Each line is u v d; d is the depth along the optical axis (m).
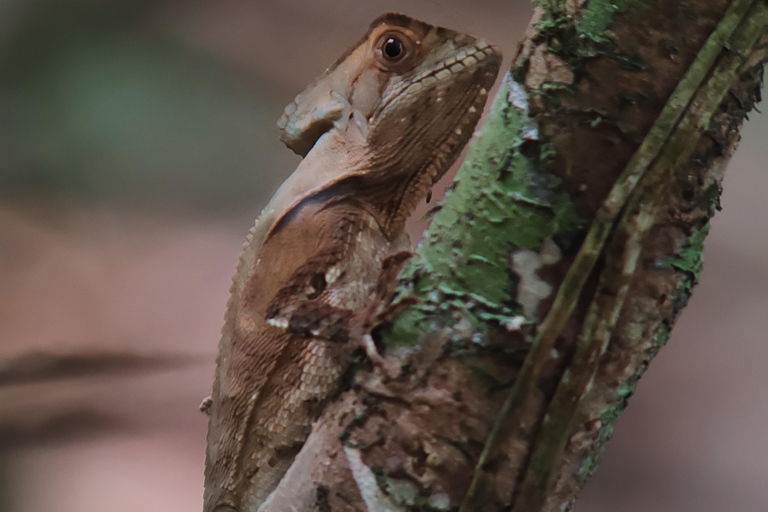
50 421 2.01
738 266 1.99
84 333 2.10
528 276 1.38
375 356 1.38
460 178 1.38
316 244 1.42
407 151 1.42
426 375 1.38
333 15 1.86
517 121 1.38
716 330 2.02
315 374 1.41
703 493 1.91
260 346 1.42
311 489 1.38
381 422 1.38
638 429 1.99
